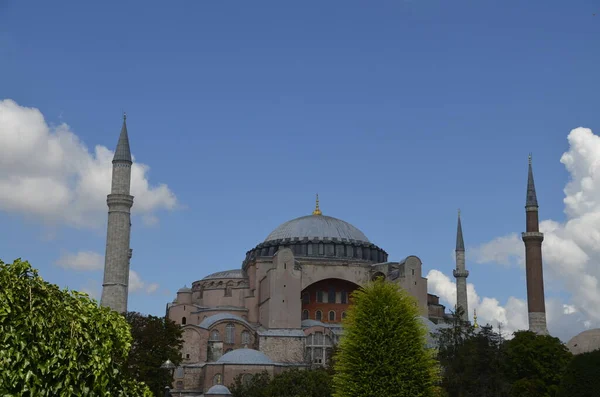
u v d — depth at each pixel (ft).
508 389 279.90
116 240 399.85
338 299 456.45
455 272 511.40
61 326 86.02
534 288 407.85
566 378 201.87
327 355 418.92
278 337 411.34
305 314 450.30
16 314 82.43
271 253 475.72
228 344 427.33
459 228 521.65
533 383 292.20
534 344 305.12
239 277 474.08
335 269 444.55
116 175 409.28
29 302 84.38
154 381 282.15
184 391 399.24
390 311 190.90
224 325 428.97
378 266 451.12
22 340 81.56
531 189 427.33
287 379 331.77
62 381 84.33
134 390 94.99
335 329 435.94
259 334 410.72
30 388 81.15
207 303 464.24
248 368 386.11
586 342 396.57
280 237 483.51
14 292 83.56
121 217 403.34
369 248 476.13
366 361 186.70
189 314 450.71
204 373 392.47
